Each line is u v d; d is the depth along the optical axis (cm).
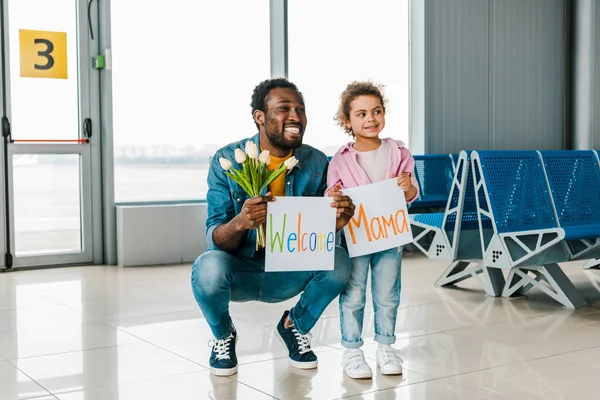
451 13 706
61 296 443
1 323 367
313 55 665
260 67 652
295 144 260
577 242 427
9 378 270
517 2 757
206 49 628
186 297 438
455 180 427
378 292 272
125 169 603
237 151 249
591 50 782
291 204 252
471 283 480
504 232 404
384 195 263
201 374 273
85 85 580
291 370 278
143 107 606
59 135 575
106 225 587
